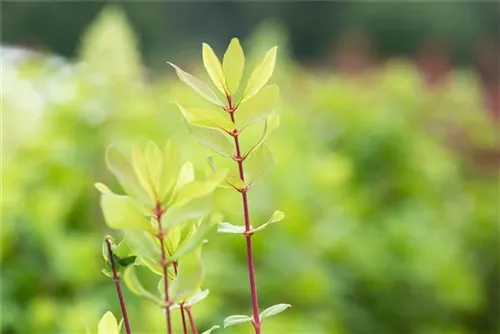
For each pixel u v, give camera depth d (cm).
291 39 2173
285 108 507
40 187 355
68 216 357
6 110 390
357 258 383
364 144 508
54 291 306
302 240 342
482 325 471
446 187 550
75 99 436
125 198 81
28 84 450
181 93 489
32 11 1981
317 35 2178
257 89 92
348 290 376
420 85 693
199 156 352
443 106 673
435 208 503
